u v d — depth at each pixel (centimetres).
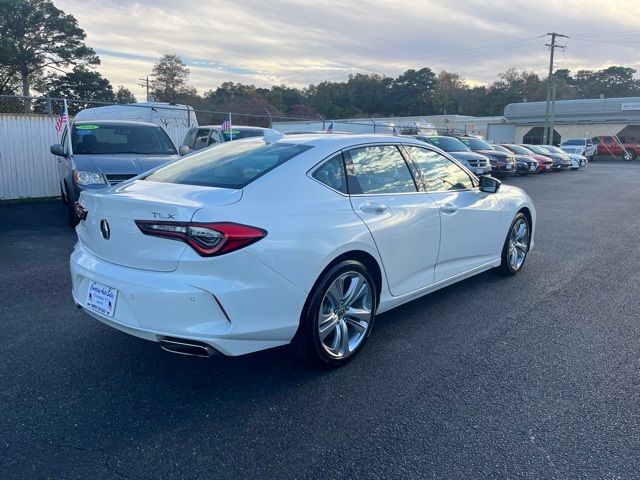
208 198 312
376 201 386
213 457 266
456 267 483
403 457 266
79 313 464
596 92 11038
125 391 330
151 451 270
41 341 403
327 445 276
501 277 589
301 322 337
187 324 294
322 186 356
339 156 379
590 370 362
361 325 376
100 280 322
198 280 292
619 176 2420
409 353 388
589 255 711
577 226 961
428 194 442
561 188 1772
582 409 312
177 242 294
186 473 254
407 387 338
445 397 325
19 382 339
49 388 332
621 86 11056
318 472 255
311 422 297
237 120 4369
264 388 336
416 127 2867
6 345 395
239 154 386
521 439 281
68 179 810
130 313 307
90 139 862
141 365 366
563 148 4069
